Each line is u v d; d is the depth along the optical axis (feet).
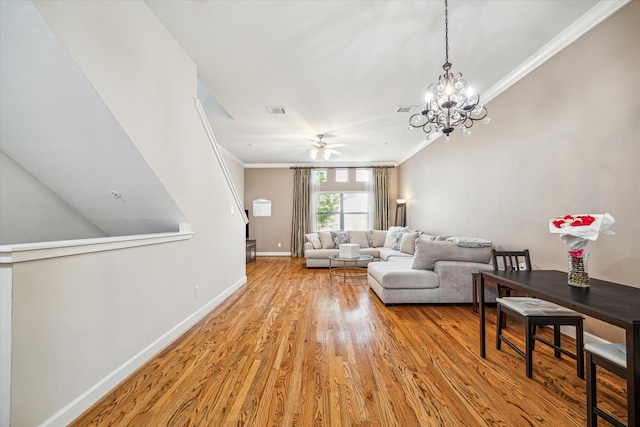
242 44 8.57
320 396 5.61
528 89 9.79
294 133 17.39
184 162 8.82
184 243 9.00
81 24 5.01
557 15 7.41
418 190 21.18
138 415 5.08
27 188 7.12
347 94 11.98
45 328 4.50
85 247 5.22
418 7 7.14
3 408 3.99
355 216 26.99
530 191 9.75
